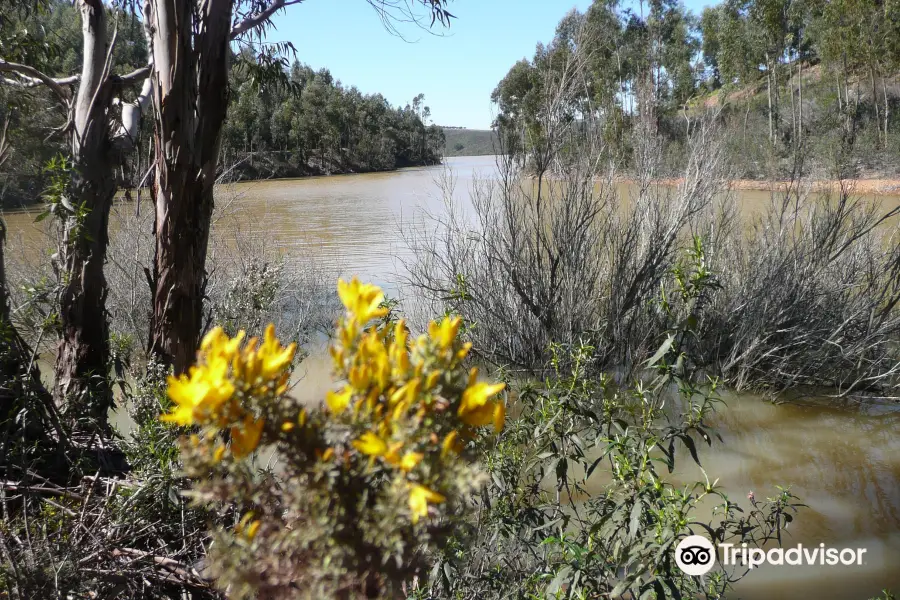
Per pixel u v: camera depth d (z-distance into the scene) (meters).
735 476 4.52
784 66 27.22
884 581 3.22
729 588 2.97
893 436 5.17
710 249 6.49
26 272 6.68
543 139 6.29
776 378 5.97
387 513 0.80
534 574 2.27
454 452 0.87
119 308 6.88
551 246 6.49
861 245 6.74
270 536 0.92
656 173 6.74
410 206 21.19
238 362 0.85
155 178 3.95
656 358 2.67
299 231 15.30
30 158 5.44
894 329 6.09
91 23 4.61
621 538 2.32
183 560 2.69
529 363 6.05
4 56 5.62
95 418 3.87
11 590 2.23
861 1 24.83
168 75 3.85
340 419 0.86
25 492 2.82
